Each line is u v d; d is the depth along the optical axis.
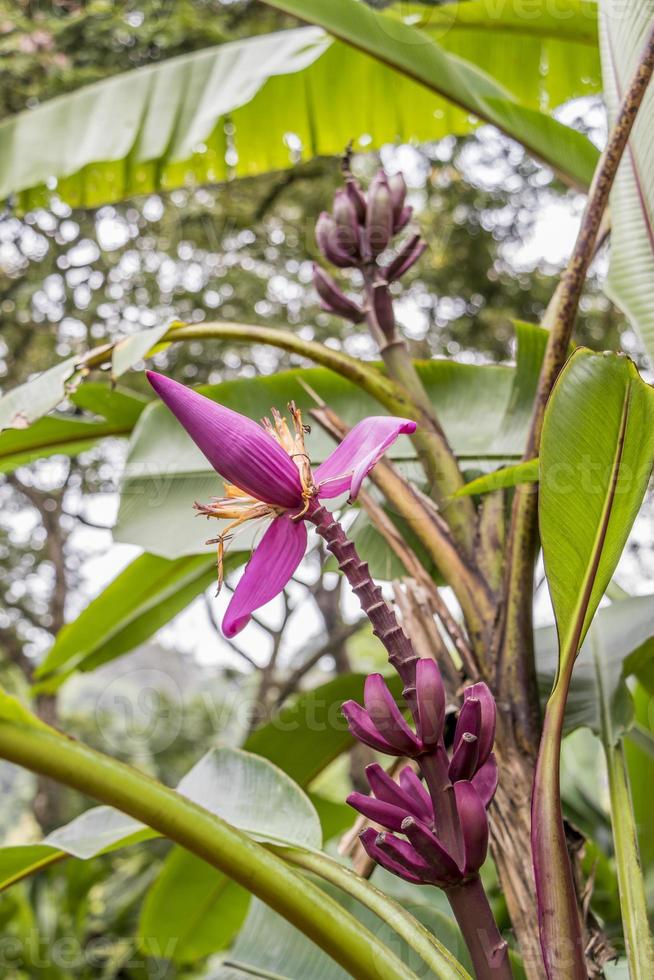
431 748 0.95
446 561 1.31
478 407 1.64
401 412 1.36
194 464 1.70
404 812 0.96
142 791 1.02
